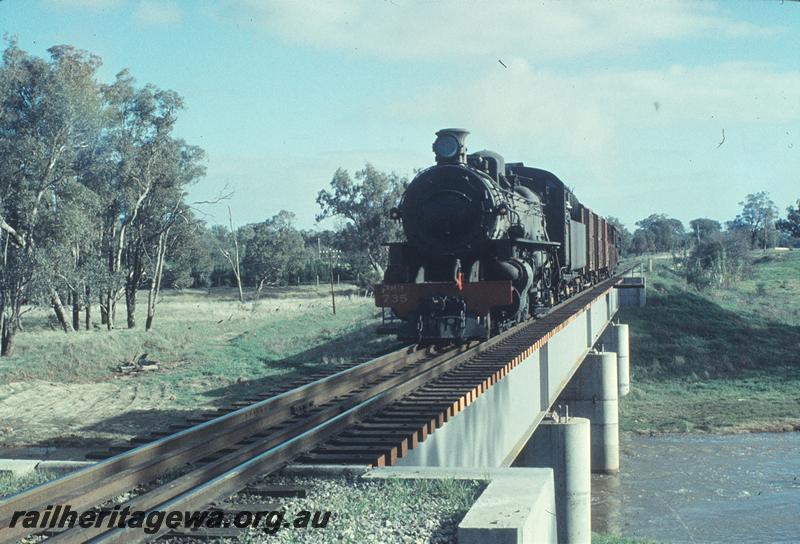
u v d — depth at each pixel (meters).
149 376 30.84
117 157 50.38
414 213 16.92
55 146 40.41
